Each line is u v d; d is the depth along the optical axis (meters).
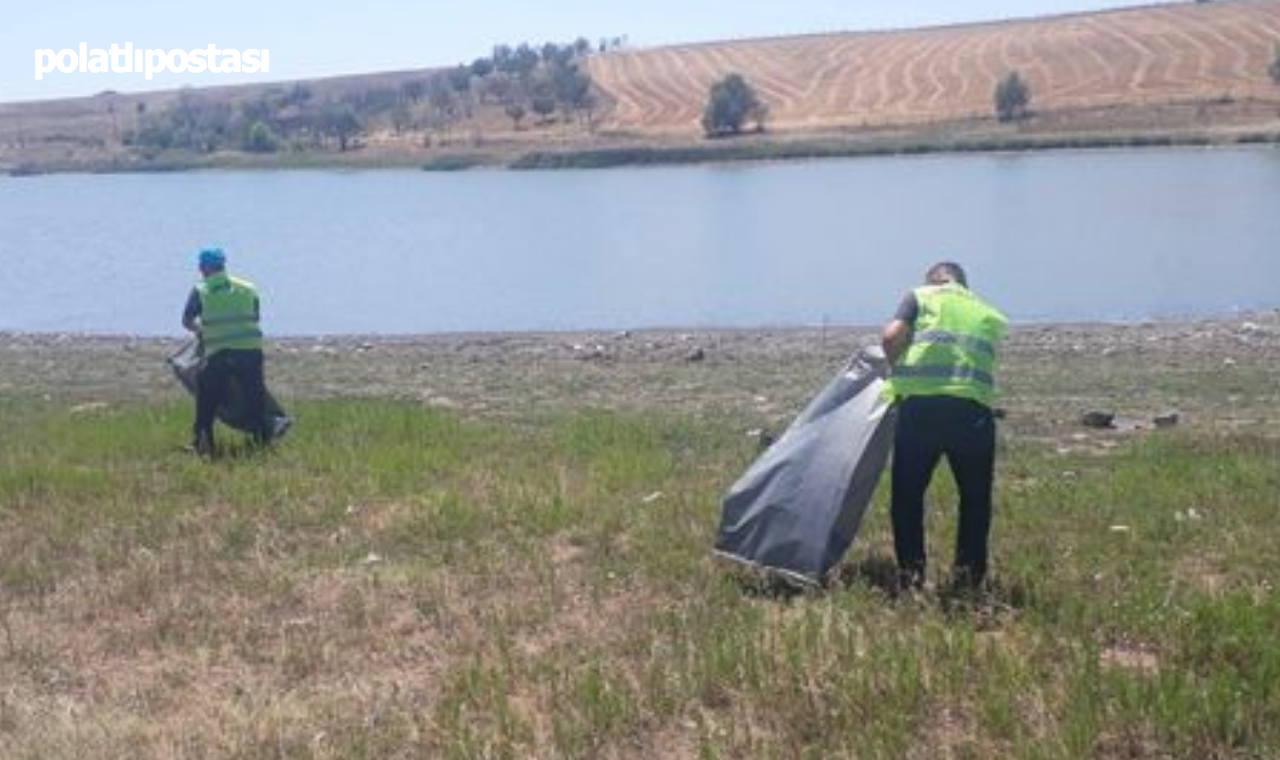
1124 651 8.45
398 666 8.70
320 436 15.97
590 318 34.25
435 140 130.38
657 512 11.94
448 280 43.34
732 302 36.28
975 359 9.46
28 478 13.96
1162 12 136.12
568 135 124.62
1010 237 48.88
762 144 108.25
